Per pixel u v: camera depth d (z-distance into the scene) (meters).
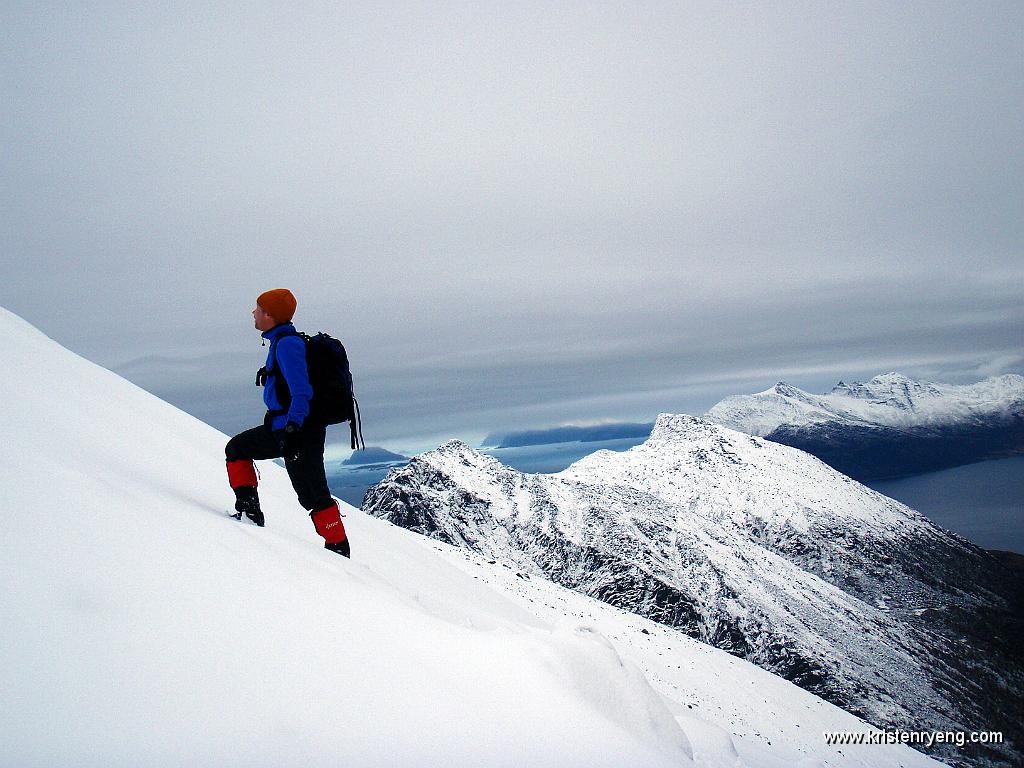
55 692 2.93
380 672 4.16
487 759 3.76
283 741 3.25
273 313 6.54
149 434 9.20
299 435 6.60
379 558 11.20
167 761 2.86
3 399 6.50
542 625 17.41
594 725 4.62
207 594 4.10
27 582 3.43
